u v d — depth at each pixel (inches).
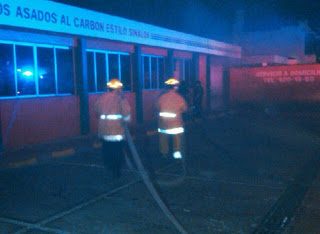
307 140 459.2
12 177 290.7
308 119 702.5
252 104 845.8
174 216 203.6
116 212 209.9
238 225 190.1
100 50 541.0
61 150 383.9
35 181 278.2
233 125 619.8
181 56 758.5
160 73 703.1
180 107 320.8
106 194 244.1
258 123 647.1
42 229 185.2
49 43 443.5
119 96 284.0
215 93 979.3
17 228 186.4
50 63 454.0
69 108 479.2
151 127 573.3
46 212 210.2
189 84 789.2
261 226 188.5
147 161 345.4
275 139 468.1
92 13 477.7
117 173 288.5
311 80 788.6
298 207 216.8
